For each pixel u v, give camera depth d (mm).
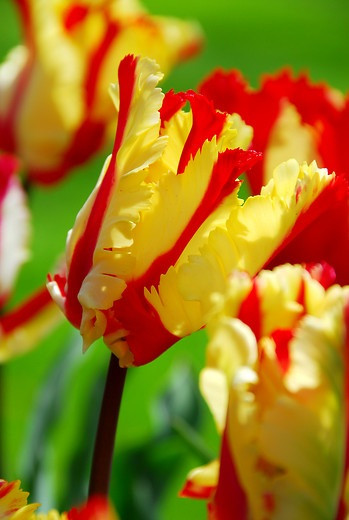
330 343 603
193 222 662
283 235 650
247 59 5469
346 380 603
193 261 646
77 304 688
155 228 664
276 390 606
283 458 606
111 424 691
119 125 678
